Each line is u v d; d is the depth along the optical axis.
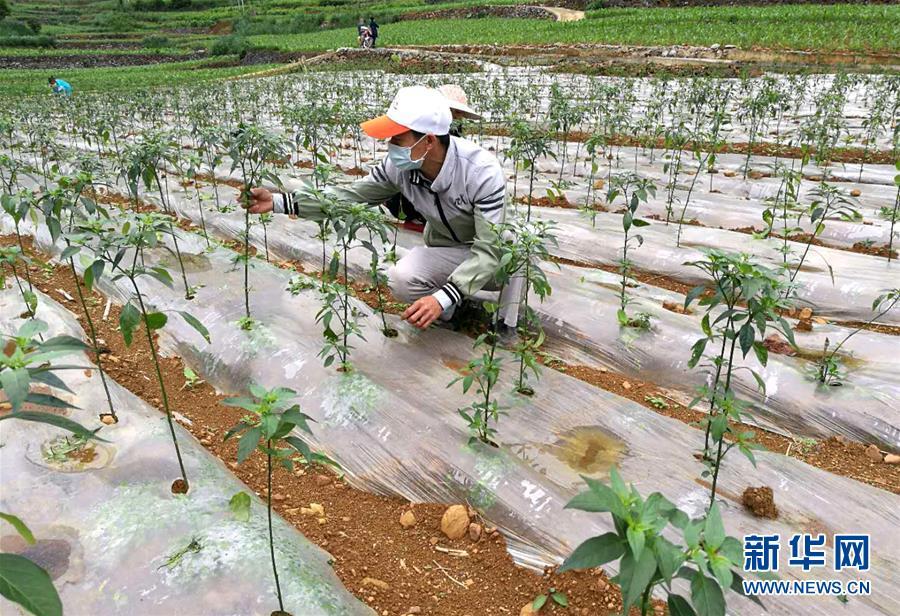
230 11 78.69
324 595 2.82
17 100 21.12
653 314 5.38
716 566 1.65
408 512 3.56
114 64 50.34
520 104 15.20
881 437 4.20
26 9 89.94
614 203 8.80
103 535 3.01
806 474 3.71
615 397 4.32
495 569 3.26
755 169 10.28
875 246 7.26
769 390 4.58
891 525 3.40
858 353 4.91
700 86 16.08
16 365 1.87
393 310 5.69
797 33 27.72
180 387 4.73
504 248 4.00
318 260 6.97
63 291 6.00
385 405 4.17
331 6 75.38
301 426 2.25
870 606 2.99
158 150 5.88
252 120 16.91
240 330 5.08
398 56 34.81
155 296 5.77
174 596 2.75
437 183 4.37
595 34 33.12
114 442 3.61
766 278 3.00
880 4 35.62
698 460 3.85
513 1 56.06
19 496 3.21
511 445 3.92
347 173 10.69
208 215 8.18
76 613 2.70
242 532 3.07
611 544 1.70
